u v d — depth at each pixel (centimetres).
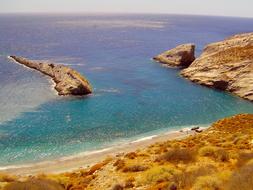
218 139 3278
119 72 9125
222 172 1869
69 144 4319
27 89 6988
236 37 10156
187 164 2353
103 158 3828
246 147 2727
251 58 7912
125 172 2389
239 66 7719
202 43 17050
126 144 4331
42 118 5256
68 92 6625
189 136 4269
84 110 5722
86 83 7269
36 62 9606
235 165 2145
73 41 17775
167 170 2112
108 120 5278
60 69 8162
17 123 4997
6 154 3978
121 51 13588
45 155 3966
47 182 2180
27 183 2008
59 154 4000
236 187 1462
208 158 2448
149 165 2452
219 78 7588
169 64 10450
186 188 1692
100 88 7269
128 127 5006
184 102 6412
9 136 4512
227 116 5641
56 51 13562
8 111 5519
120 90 7156
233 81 7356
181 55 10269
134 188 1978
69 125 4994
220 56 8781
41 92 6762
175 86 7669
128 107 5975
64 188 2377
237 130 3781
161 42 17475
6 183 2284
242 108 6125
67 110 5688
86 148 4194
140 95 6812
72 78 7131
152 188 1834
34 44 16175
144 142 4388
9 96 6400
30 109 5662
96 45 15800
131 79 8275
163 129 4953
